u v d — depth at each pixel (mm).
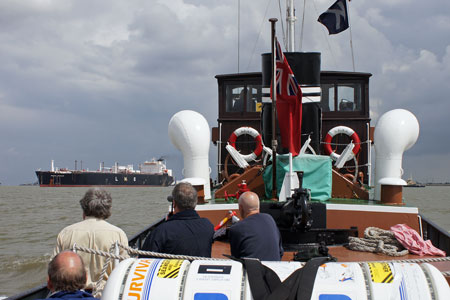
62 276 2889
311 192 7020
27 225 26125
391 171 6965
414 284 2541
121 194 77062
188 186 4262
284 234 5727
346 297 2492
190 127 7016
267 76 7656
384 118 7129
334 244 5930
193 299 2523
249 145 9484
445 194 82812
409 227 6004
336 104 9422
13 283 14016
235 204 6695
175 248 4035
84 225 4223
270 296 2482
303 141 7648
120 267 2721
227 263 2699
